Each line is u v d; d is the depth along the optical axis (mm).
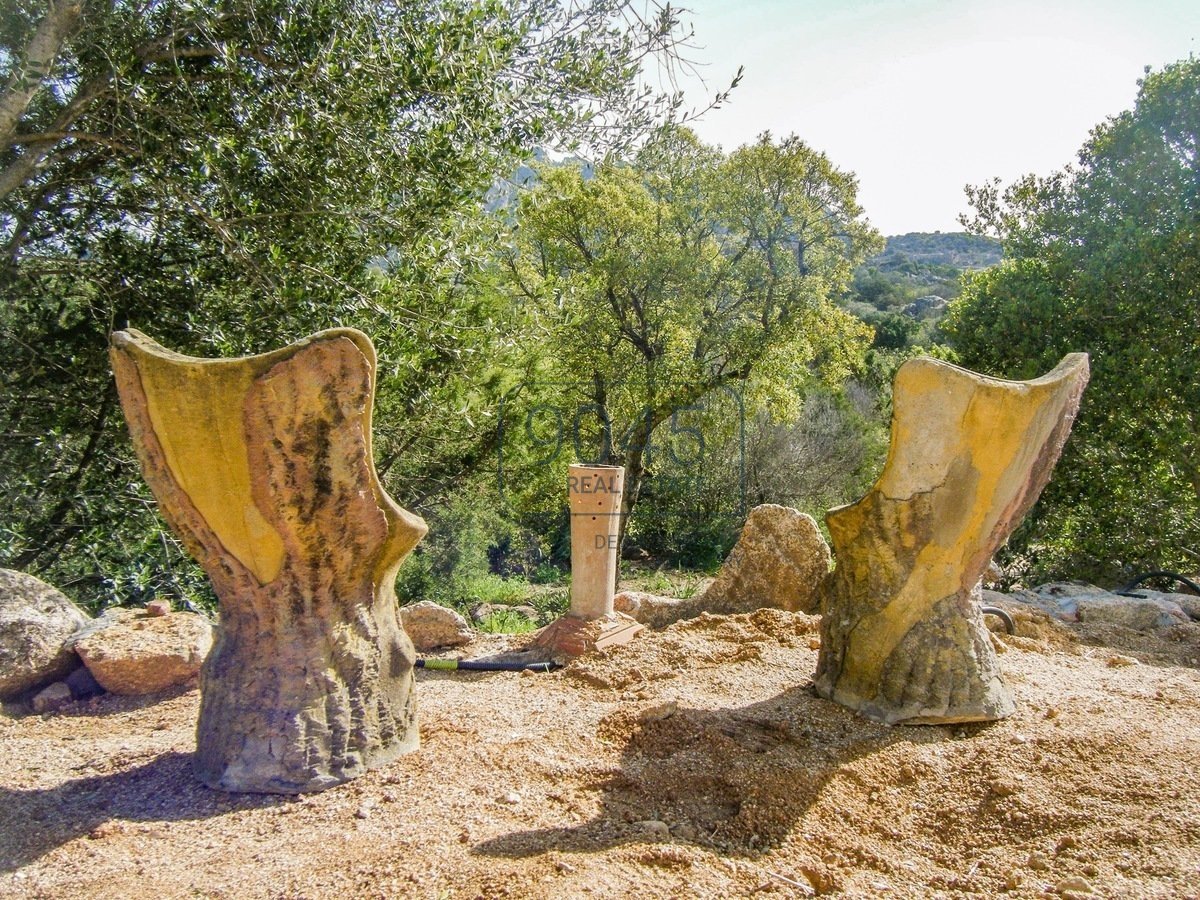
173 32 5652
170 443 2873
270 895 2350
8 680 4117
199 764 3176
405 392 7586
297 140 5699
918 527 3529
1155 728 3455
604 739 3586
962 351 10336
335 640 3166
